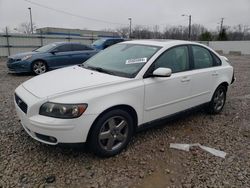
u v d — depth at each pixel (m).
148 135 4.09
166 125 4.55
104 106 3.08
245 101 6.39
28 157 3.28
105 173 3.01
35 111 2.97
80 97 2.96
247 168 3.23
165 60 3.91
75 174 2.96
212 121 4.88
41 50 10.60
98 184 2.81
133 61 3.80
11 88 7.34
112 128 3.29
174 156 3.47
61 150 3.47
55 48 10.47
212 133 4.30
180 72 4.11
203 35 49.88
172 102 4.00
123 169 3.11
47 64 10.20
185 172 3.11
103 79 3.34
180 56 4.20
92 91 3.08
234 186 2.87
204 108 5.11
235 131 4.42
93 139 3.13
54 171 3.00
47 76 3.75
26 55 9.91
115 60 4.04
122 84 3.34
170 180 2.94
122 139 3.45
